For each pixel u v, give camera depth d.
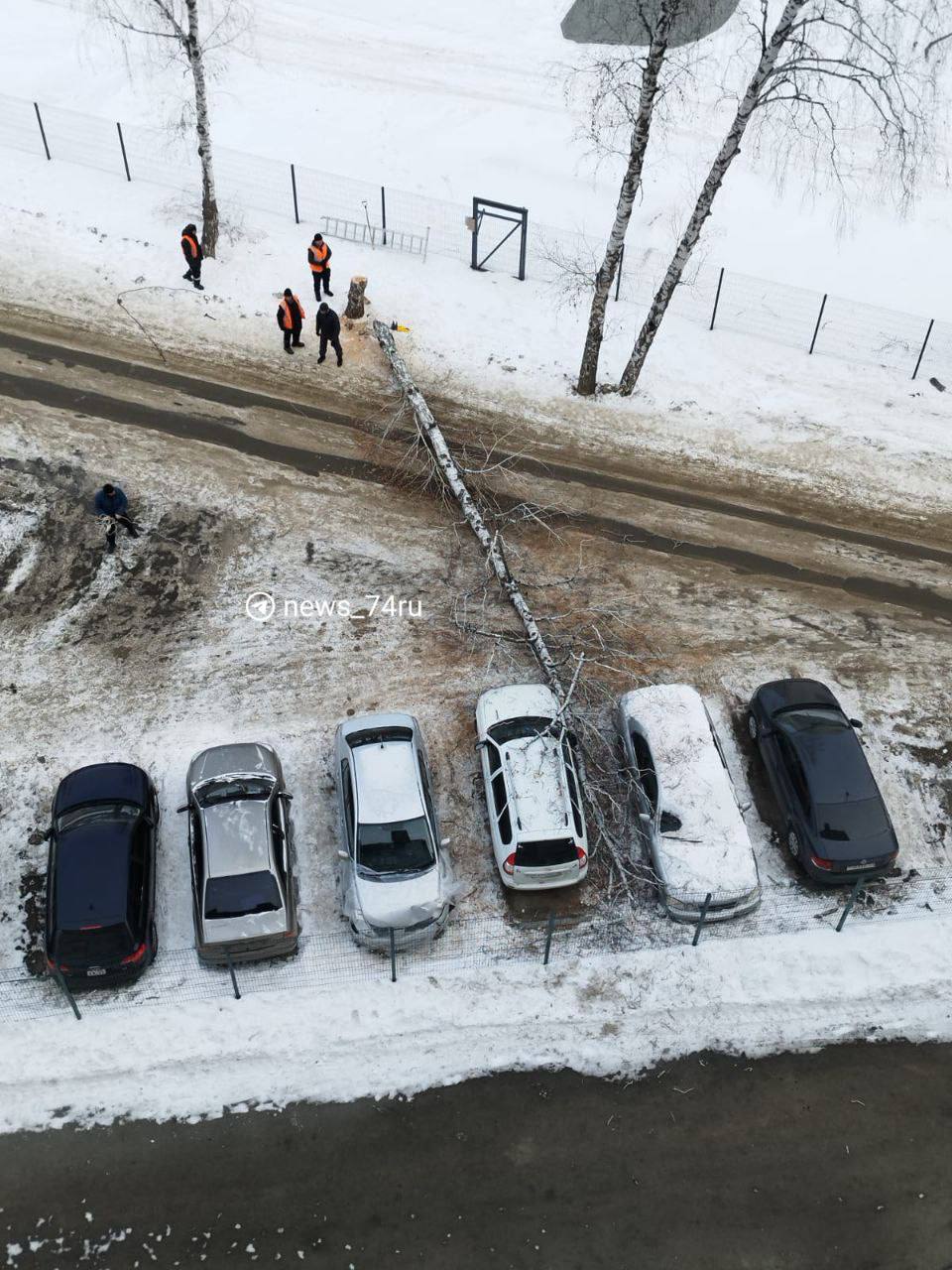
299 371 21.19
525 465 19.92
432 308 22.78
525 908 14.33
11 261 22.48
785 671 17.00
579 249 25.05
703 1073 13.03
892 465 20.48
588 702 16.42
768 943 14.09
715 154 28.34
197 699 16.17
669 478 20.02
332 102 29.17
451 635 17.20
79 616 17.05
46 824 14.80
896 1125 12.64
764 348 22.92
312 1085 12.76
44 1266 11.38
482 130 28.61
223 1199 11.90
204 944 13.17
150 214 23.91
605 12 29.41
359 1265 11.47
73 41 29.84
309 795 15.22
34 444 19.09
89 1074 12.68
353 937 13.95
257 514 18.55
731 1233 11.73
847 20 27.38
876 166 27.86
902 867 14.99
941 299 25.11
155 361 20.97
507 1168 12.21
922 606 18.08
